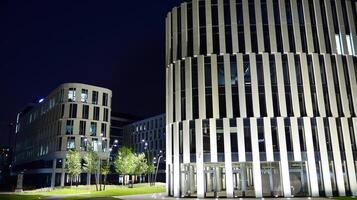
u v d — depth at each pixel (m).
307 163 37.09
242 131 38.12
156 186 68.38
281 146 37.31
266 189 36.84
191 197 37.44
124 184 77.94
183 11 43.62
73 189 56.22
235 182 37.78
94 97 85.88
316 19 41.69
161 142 106.88
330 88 39.56
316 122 38.34
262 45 40.53
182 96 41.22
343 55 41.12
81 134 81.19
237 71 39.94
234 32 41.22
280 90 39.09
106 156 83.25
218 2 42.47
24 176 101.56
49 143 85.19
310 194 36.34
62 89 83.50
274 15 41.56
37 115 101.69
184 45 42.44
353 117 39.06
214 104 39.28
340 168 37.06
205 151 38.28
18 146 122.19
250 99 39.03
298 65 40.16
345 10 42.91
